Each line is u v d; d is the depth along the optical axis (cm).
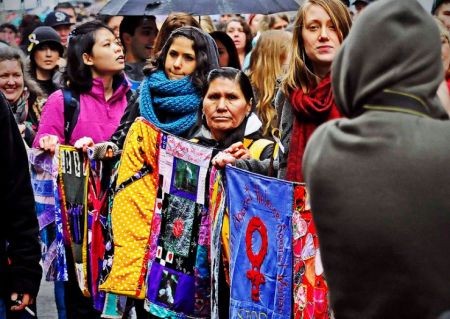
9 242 632
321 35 646
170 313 723
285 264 635
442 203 403
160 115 781
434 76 416
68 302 844
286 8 1049
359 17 421
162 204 727
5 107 618
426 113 415
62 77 905
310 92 652
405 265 404
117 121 905
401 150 407
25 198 628
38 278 635
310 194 424
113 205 738
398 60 414
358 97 419
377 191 407
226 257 685
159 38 909
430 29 416
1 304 623
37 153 857
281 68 904
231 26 1252
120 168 739
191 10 1039
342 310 418
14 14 1479
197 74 777
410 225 404
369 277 410
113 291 734
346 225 411
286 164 664
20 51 1099
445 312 387
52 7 1478
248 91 716
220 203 675
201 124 759
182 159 719
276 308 638
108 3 1073
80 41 892
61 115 891
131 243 732
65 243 824
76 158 818
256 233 646
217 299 673
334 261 417
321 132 428
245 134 715
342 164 414
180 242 720
